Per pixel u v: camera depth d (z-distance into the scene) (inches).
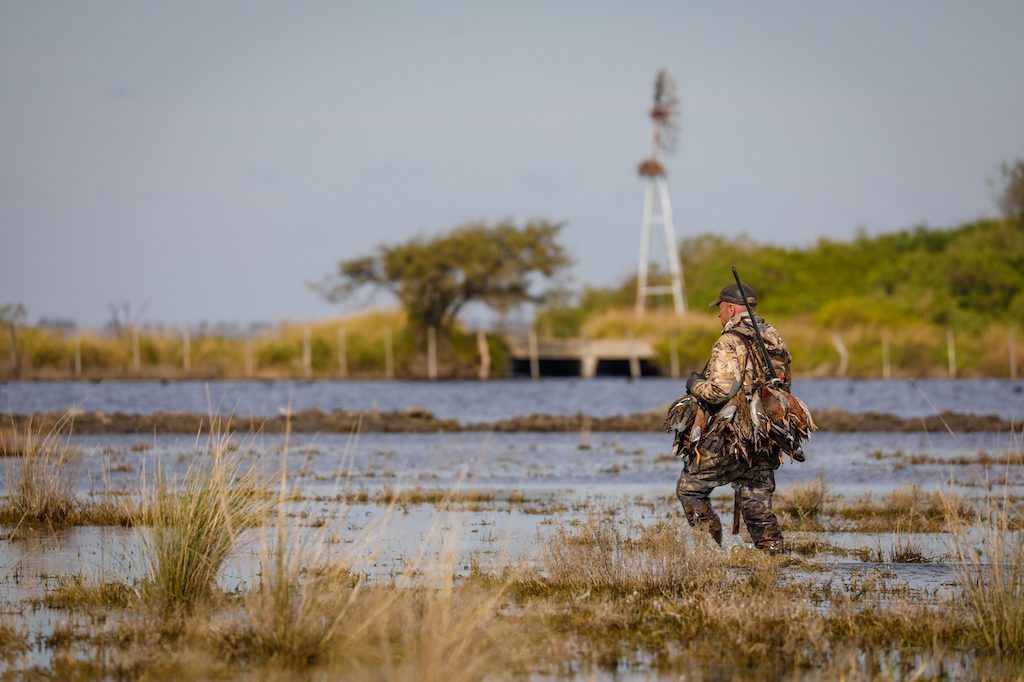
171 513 914.1
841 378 6432.1
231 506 940.6
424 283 6643.7
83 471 1688.0
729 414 1025.5
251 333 6747.1
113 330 6373.0
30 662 707.4
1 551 1067.9
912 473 1905.8
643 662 721.0
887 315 7263.8
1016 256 7849.4
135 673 685.9
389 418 2999.5
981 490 1579.7
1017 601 799.7
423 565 1007.0
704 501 1054.4
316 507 1363.2
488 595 884.0
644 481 1777.8
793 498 1435.8
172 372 6097.4
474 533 1195.9
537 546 1109.1
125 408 3663.9
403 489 1566.2
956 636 789.2
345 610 762.8
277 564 779.4
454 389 5251.0
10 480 1326.3
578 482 1758.1
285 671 694.5
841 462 2114.9
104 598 872.9
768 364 1040.2
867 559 1066.1
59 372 5885.8
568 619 829.2
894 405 4197.8
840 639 783.7
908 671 708.7
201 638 753.0
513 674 691.4
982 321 7327.8
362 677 681.6
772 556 1015.0
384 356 6604.3
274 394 4660.4
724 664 719.1
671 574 935.7
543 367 7401.6
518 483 1732.3
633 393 4987.7
